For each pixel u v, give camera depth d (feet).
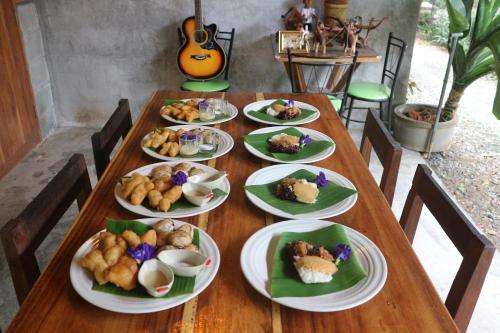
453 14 9.02
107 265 3.07
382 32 11.42
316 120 6.30
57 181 4.11
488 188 9.86
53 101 12.48
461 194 9.64
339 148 5.44
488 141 11.71
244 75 12.01
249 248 3.47
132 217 3.94
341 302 2.97
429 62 14.79
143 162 4.99
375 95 10.46
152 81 12.19
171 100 6.71
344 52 9.89
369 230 3.87
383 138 5.32
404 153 11.19
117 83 12.25
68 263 3.37
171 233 3.48
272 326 2.86
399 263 3.46
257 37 11.54
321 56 9.55
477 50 9.55
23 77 10.82
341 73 11.34
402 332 2.84
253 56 11.76
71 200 4.35
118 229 3.55
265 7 11.18
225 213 4.06
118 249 3.17
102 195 4.28
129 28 11.55
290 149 5.18
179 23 11.45
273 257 3.41
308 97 7.25
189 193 4.18
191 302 3.03
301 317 2.93
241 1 11.14
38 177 10.10
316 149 5.30
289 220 3.89
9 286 6.79
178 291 3.01
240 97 7.22
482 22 9.25
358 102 12.39
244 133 5.86
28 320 2.86
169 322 2.86
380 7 11.16
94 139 5.17
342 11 10.38
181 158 5.00
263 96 7.27
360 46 10.37
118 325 2.83
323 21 10.86
